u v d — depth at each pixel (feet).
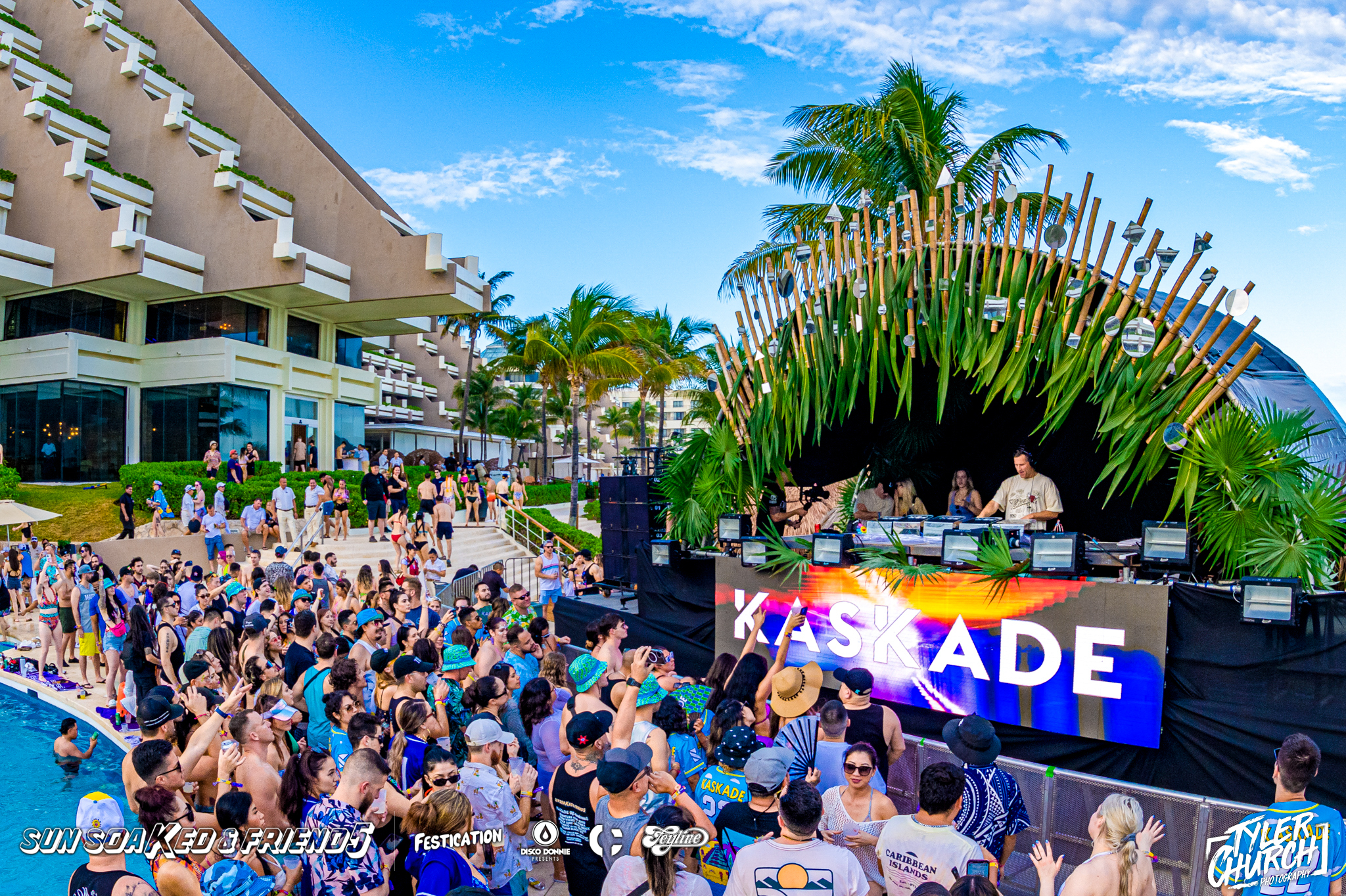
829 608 24.48
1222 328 20.13
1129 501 27.35
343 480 75.61
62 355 81.92
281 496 63.36
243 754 14.96
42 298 88.89
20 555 56.95
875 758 12.92
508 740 14.96
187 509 65.72
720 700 17.83
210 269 85.87
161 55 109.50
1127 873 10.94
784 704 16.62
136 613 31.73
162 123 89.86
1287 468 19.19
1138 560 20.12
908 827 11.39
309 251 84.53
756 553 26.48
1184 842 14.96
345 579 38.11
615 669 22.20
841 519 32.01
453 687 19.67
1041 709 19.95
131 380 87.81
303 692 20.65
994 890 9.71
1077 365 22.70
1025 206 23.63
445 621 26.73
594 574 40.83
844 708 14.57
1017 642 20.40
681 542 31.04
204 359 85.20
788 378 29.68
